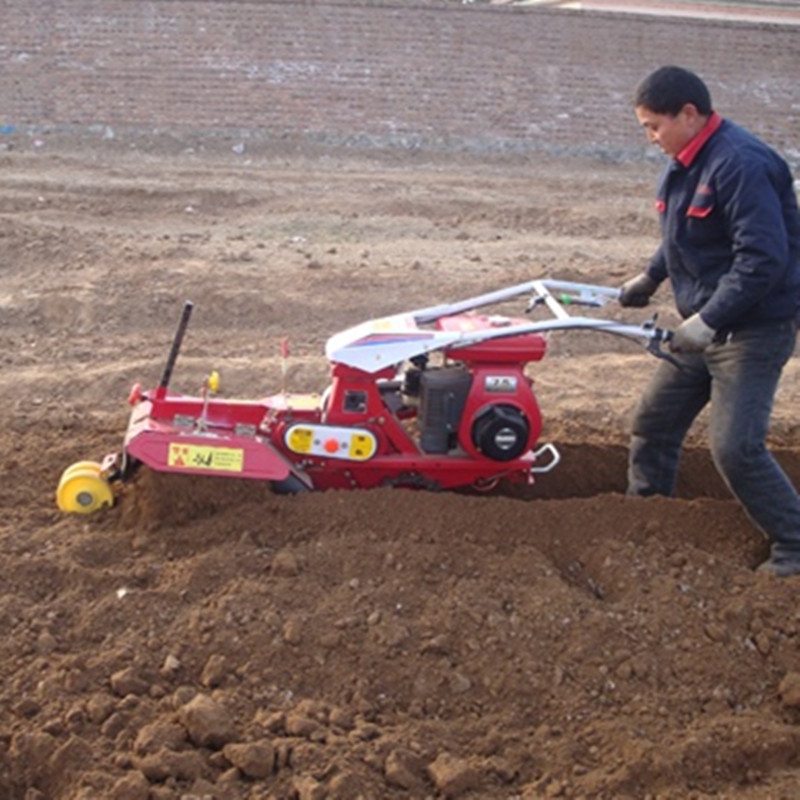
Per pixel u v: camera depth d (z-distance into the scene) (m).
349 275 10.20
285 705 3.91
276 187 15.90
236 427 5.03
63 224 12.76
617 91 22.89
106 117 20.56
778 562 4.82
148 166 18.16
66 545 4.71
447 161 20.64
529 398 5.04
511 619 4.33
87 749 3.59
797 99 23.97
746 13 29.25
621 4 28.70
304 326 9.12
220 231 12.77
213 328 9.00
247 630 4.17
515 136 21.78
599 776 3.64
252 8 22.52
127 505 5.01
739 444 4.68
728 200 4.41
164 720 3.75
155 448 4.79
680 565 4.76
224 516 4.86
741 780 3.73
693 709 4.04
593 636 4.27
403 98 21.94
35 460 5.69
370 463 5.09
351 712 3.90
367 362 4.86
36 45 21.36
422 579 4.54
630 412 7.13
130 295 9.21
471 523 4.89
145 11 22.11
